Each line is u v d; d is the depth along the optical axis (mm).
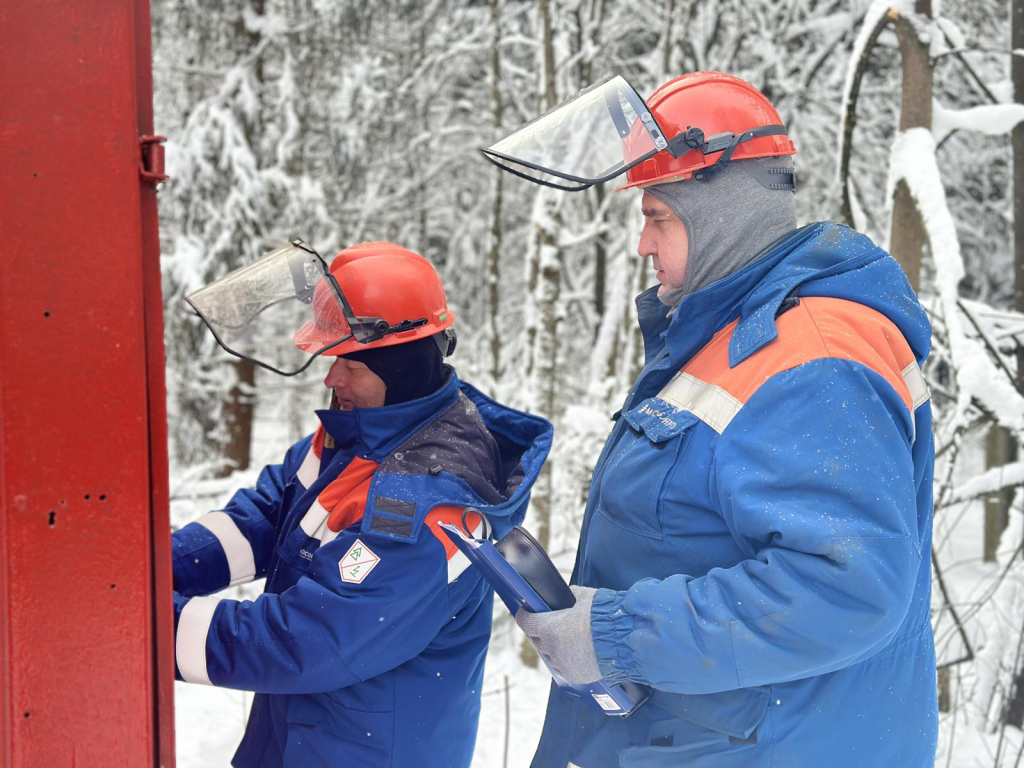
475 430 1812
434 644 1729
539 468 1743
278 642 1535
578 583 1563
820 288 1323
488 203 10133
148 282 1054
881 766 1322
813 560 1121
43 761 1001
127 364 1008
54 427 988
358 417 1688
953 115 3906
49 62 975
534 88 7902
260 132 8664
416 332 1720
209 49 8602
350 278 1730
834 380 1204
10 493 974
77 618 1005
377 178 9484
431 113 9875
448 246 10883
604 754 1436
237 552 1902
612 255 8289
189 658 1553
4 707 985
